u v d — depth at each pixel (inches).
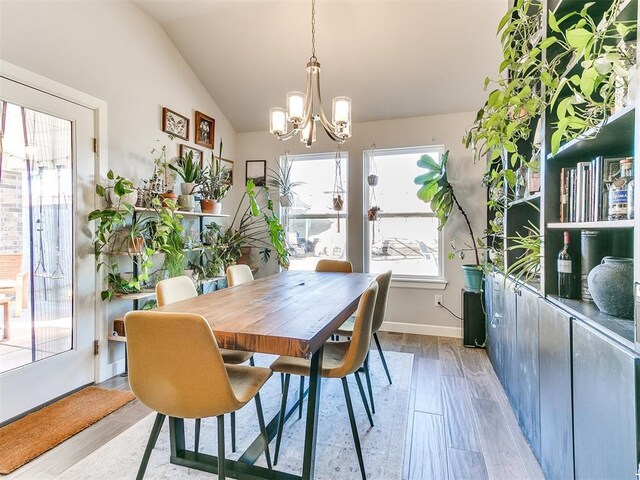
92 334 96.5
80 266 93.0
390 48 118.7
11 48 77.0
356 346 58.6
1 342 77.4
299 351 44.4
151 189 111.9
